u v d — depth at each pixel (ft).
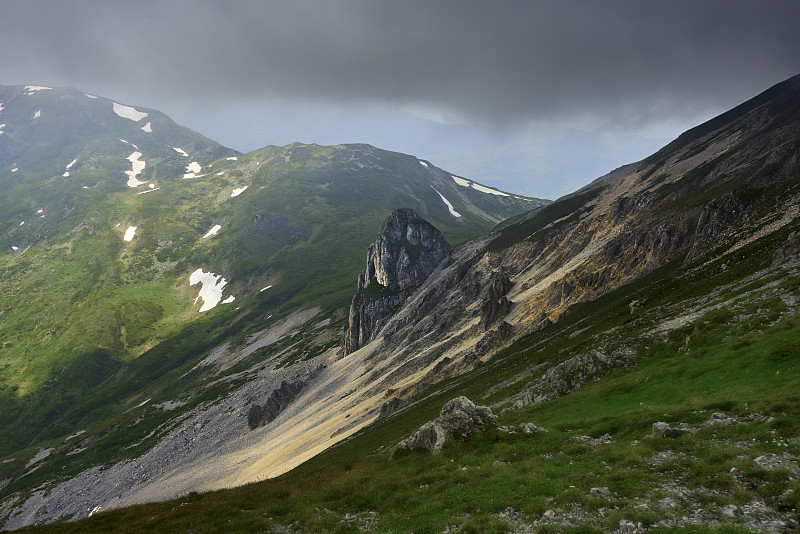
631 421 94.38
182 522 98.27
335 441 329.52
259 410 552.82
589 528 58.49
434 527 69.31
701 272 215.51
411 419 238.68
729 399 87.76
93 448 641.81
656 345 148.05
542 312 348.59
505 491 76.23
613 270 333.83
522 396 169.78
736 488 58.90
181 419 650.02
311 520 85.35
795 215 207.31
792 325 109.70
